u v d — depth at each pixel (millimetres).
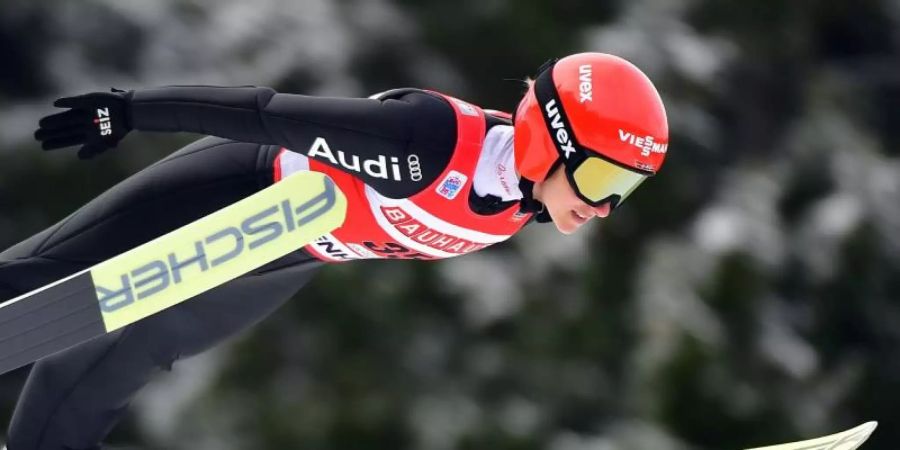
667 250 24906
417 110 8758
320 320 23266
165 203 9750
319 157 8875
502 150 8945
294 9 24328
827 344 27016
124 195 9789
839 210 26859
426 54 24859
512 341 24016
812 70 28812
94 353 10414
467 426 22875
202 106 8820
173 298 9180
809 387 25078
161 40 24516
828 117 28188
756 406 23953
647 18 25781
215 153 9852
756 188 26125
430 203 8969
